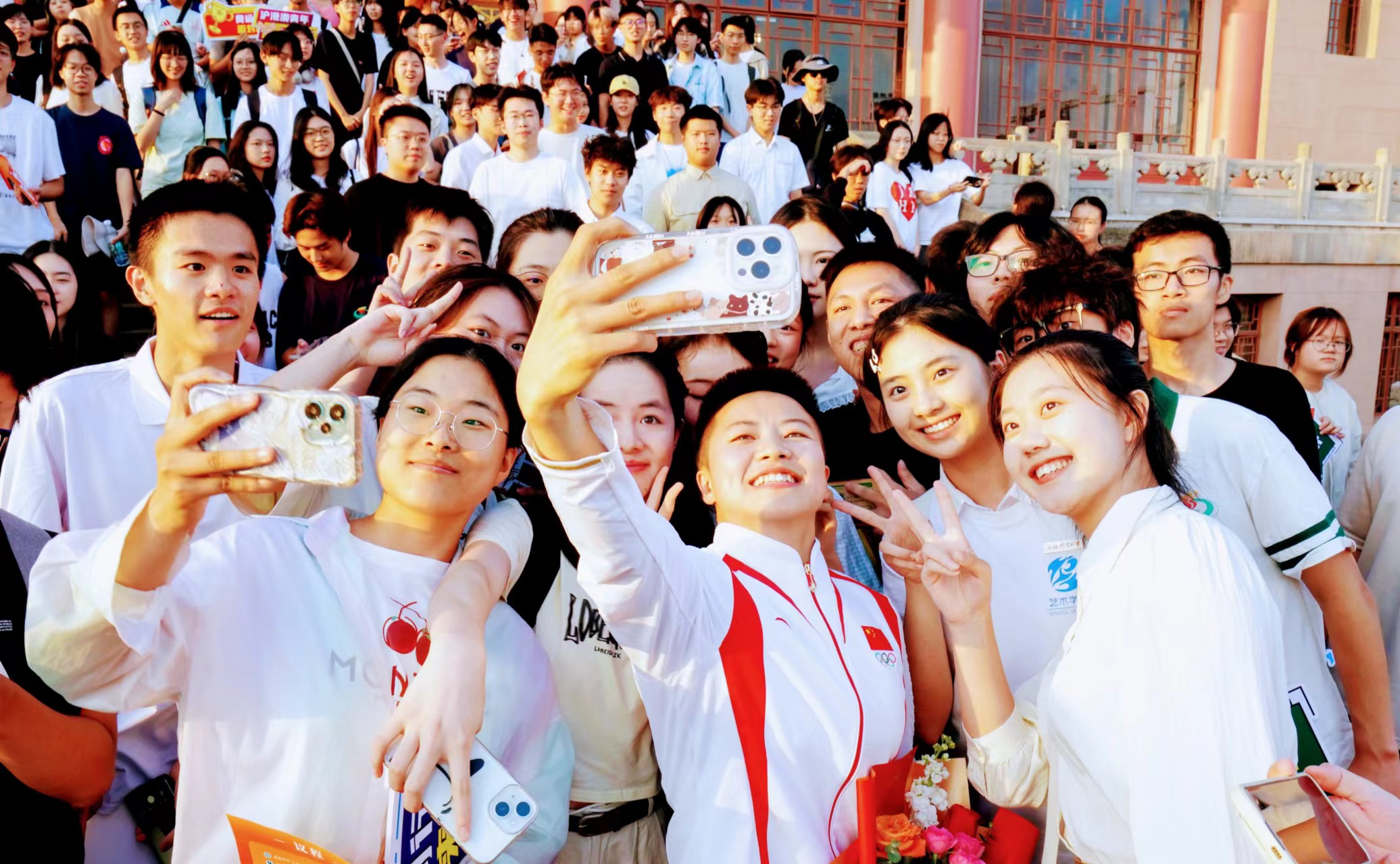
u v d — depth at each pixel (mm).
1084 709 1733
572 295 1217
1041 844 2025
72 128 5934
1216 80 15852
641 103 8016
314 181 6148
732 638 1744
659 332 1275
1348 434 5582
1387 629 3020
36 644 1362
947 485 2418
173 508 1238
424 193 3270
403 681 1626
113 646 1400
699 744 1730
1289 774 1461
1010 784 1912
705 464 2035
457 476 1689
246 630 1578
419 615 1672
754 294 1258
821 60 8500
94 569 1303
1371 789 1440
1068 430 1843
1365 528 3195
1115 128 15938
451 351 1743
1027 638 2236
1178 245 2953
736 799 1692
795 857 1676
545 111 7305
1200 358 3061
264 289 4703
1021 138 11008
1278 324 12477
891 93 14242
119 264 5828
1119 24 15703
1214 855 1541
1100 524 1825
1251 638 1615
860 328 2947
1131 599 1707
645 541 1545
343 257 4488
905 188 7949
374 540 1727
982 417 2262
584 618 2023
